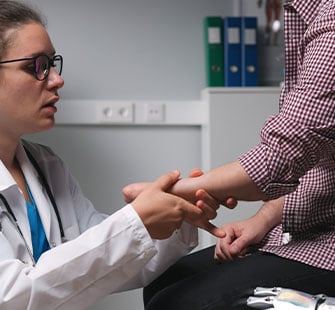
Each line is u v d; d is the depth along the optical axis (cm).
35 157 151
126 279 114
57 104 276
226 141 268
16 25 129
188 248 139
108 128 284
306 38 110
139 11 285
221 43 278
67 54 281
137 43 286
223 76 278
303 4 117
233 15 290
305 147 104
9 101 129
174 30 287
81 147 282
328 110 102
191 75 289
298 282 112
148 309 120
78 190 162
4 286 106
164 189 115
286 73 122
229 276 117
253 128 269
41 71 130
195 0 288
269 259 122
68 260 108
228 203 113
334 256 115
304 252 119
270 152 105
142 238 110
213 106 267
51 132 280
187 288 117
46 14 278
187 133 290
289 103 106
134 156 287
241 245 138
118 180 286
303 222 123
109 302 278
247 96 268
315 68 103
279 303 96
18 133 135
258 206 266
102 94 284
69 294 110
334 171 118
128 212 110
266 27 288
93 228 111
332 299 97
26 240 129
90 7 281
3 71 128
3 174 129
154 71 287
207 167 272
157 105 283
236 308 107
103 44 283
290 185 107
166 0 286
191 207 113
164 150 289
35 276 108
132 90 286
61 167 155
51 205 144
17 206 131
